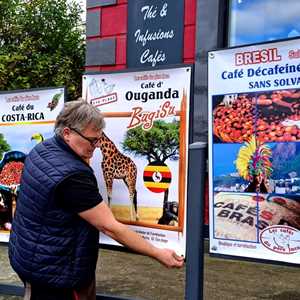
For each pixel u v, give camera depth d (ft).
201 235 8.21
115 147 9.57
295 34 15.80
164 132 9.12
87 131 8.00
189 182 8.29
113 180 9.61
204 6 16.52
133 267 15.06
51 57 27.84
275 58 7.84
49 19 30.14
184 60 16.99
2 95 11.33
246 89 8.10
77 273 7.85
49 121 10.78
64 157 7.88
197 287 8.20
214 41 16.38
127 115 9.48
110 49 18.44
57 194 7.71
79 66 30.32
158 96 9.19
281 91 7.81
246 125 8.11
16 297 12.76
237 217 8.21
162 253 8.12
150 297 12.45
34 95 10.94
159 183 9.18
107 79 9.66
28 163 8.16
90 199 7.72
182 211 8.92
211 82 8.40
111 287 13.21
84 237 7.93
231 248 8.28
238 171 8.19
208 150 8.43
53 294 8.02
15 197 11.23
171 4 17.15
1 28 28.25
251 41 16.47
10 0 28.60
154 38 17.52
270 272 14.65
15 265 8.08
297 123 7.69
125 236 7.82
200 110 16.47
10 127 11.28
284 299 12.38
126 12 18.08
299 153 7.68
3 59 24.30
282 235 7.86
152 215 9.23
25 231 7.94
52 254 7.77
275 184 7.89
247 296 12.59
